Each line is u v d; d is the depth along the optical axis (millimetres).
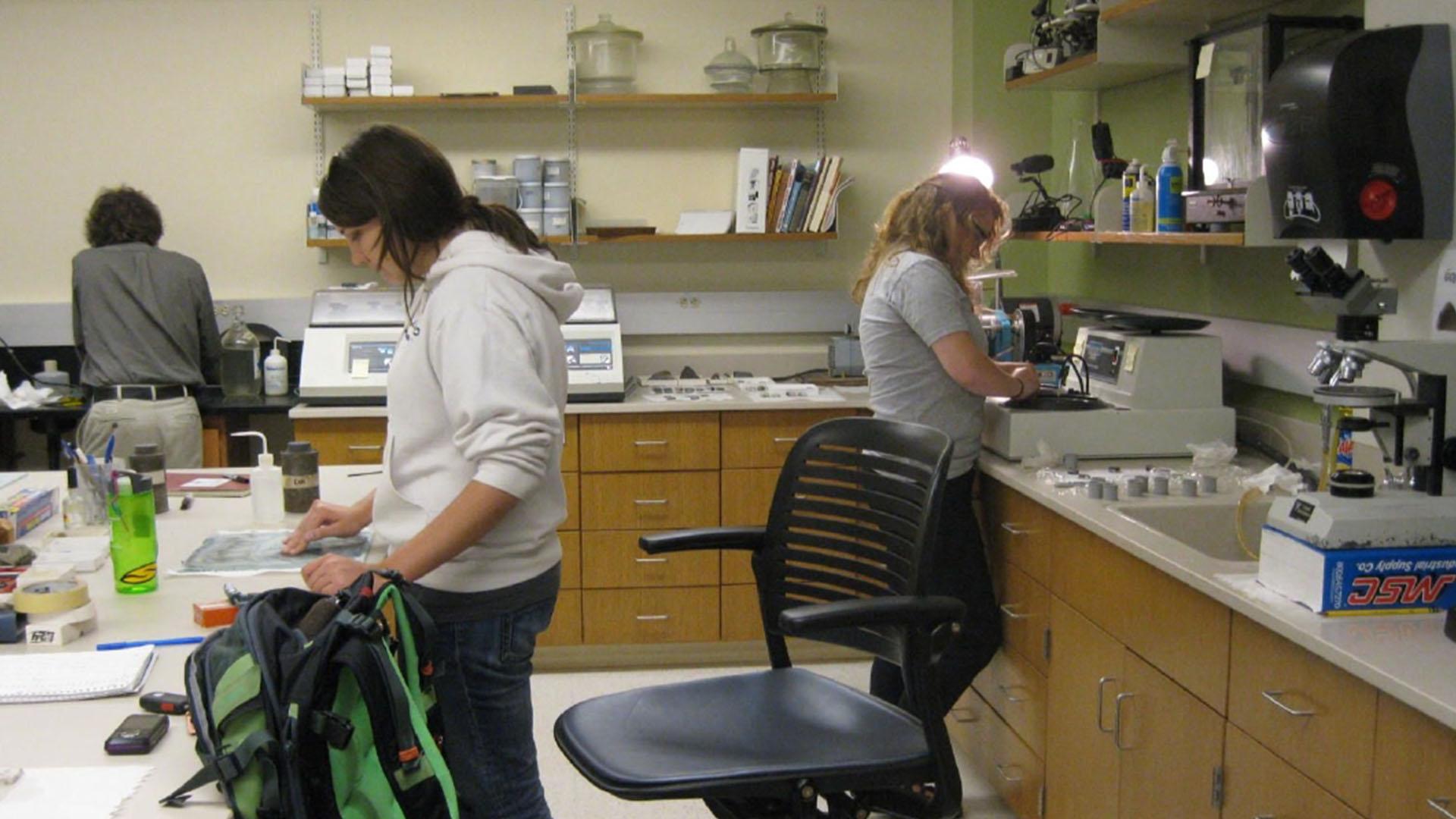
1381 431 1979
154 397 4121
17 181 4641
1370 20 2363
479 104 4496
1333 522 1740
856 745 2041
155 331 4121
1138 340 3045
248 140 4668
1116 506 2533
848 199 4832
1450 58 2131
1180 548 2162
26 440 4680
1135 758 2287
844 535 2377
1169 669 2146
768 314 4777
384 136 1882
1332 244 2432
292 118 4668
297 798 1278
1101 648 2428
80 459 2459
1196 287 3496
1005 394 2893
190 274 4184
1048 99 4555
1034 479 2801
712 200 4789
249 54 4637
